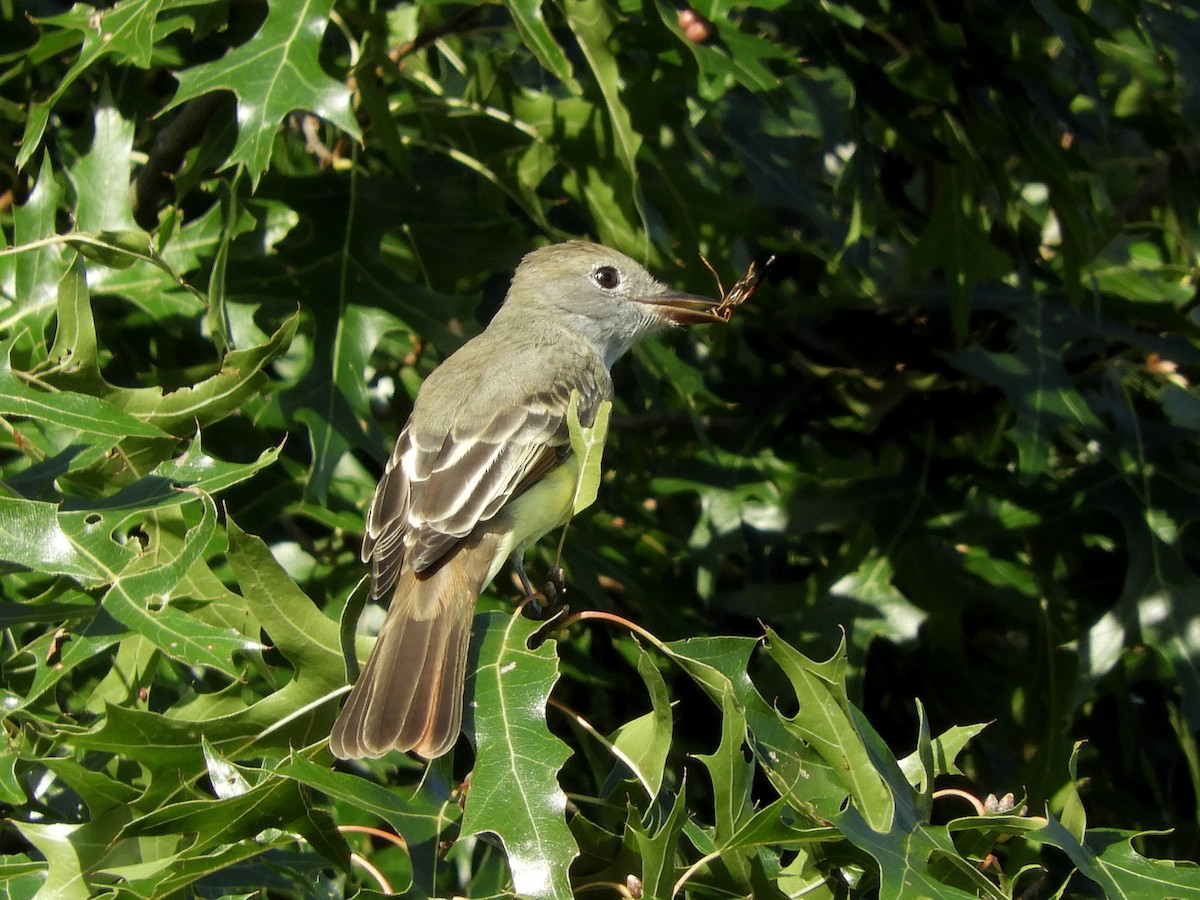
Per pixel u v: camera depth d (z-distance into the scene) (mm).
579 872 6211
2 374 6559
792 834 5727
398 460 8414
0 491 6605
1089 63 9672
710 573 9945
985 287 10562
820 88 11320
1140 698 10750
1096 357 10836
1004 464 10922
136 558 6242
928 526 10102
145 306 8859
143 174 9703
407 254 10594
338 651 6406
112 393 7125
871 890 6816
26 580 7902
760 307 11031
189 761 6109
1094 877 6016
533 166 10055
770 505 10242
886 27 10305
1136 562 9664
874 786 6051
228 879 6387
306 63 7844
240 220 8609
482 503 8266
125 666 7125
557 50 8336
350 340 9062
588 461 6285
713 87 8828
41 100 9656
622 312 10188
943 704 10531
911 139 9977
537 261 10297
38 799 7000
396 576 7816
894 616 9891
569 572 9516
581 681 9766
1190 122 9852
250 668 8117
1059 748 9758
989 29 9977
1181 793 10781
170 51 9742
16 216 8172
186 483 6422
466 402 8672
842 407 10852
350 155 9953
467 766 9062
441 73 10984
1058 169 10203
